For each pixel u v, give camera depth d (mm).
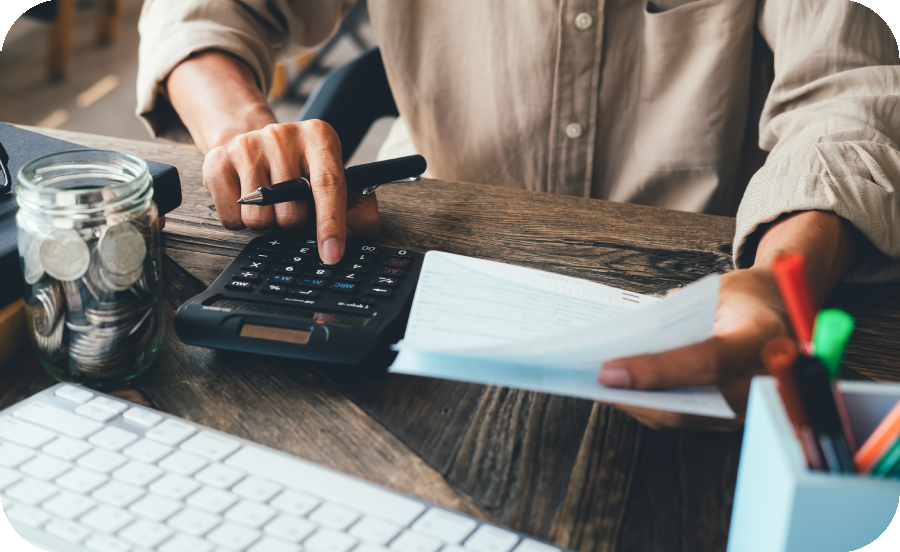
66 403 430
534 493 392
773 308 427
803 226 569
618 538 366
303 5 1039
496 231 679
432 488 393
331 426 437
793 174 612
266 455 398
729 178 1002
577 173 1013
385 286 537
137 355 460
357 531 348
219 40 867
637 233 684
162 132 908
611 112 981
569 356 374
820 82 772
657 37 928
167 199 622
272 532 346
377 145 2752
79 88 2977
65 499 361
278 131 646
